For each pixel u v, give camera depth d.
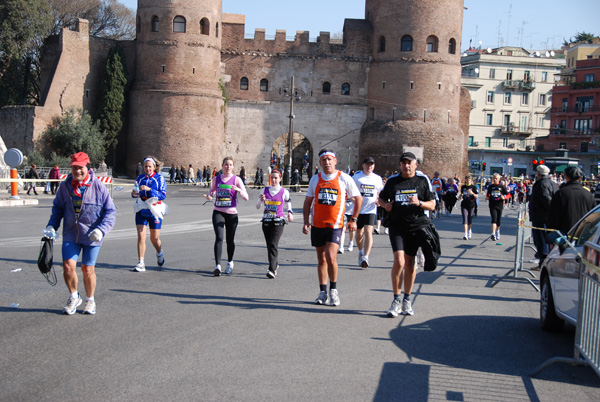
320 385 5.84
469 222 20.84
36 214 22.81
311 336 7.47
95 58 54.31
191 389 5.61
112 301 9.00
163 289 10.00
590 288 6.06
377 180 13.06
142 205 11.62
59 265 11.89
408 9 57.72
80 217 8.03
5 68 57.19
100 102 53.19
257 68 60.34
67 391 5.49
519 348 7.41
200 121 54.62
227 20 60.72
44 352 6.55
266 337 7.35
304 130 61.00
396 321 8.43
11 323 7.64
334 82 61.06
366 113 61.31
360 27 60.94
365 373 6.23
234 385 5.75
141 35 54.19
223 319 8.13
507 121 91.62
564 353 7.27
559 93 83.81
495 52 96.44
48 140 50.31
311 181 9.40
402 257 8.52
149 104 53.84
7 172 36.00
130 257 13.26
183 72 53.97
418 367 6.50
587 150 81.75
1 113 51.62
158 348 6.79
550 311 7.99
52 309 8.41
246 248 15.85
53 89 51.38
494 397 5.72
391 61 58.59
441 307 9.48
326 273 9.38
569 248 7.71
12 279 10.38
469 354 7.07
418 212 8.51
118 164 56.06
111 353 6.57
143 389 5.57
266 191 11.59
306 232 9.49
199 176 52.47
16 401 5.24
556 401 5.69
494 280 12.22
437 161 57.94
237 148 60.22
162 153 53.84
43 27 52.75
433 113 58.06
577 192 11.62
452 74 58.50
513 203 47.38
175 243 16.08
